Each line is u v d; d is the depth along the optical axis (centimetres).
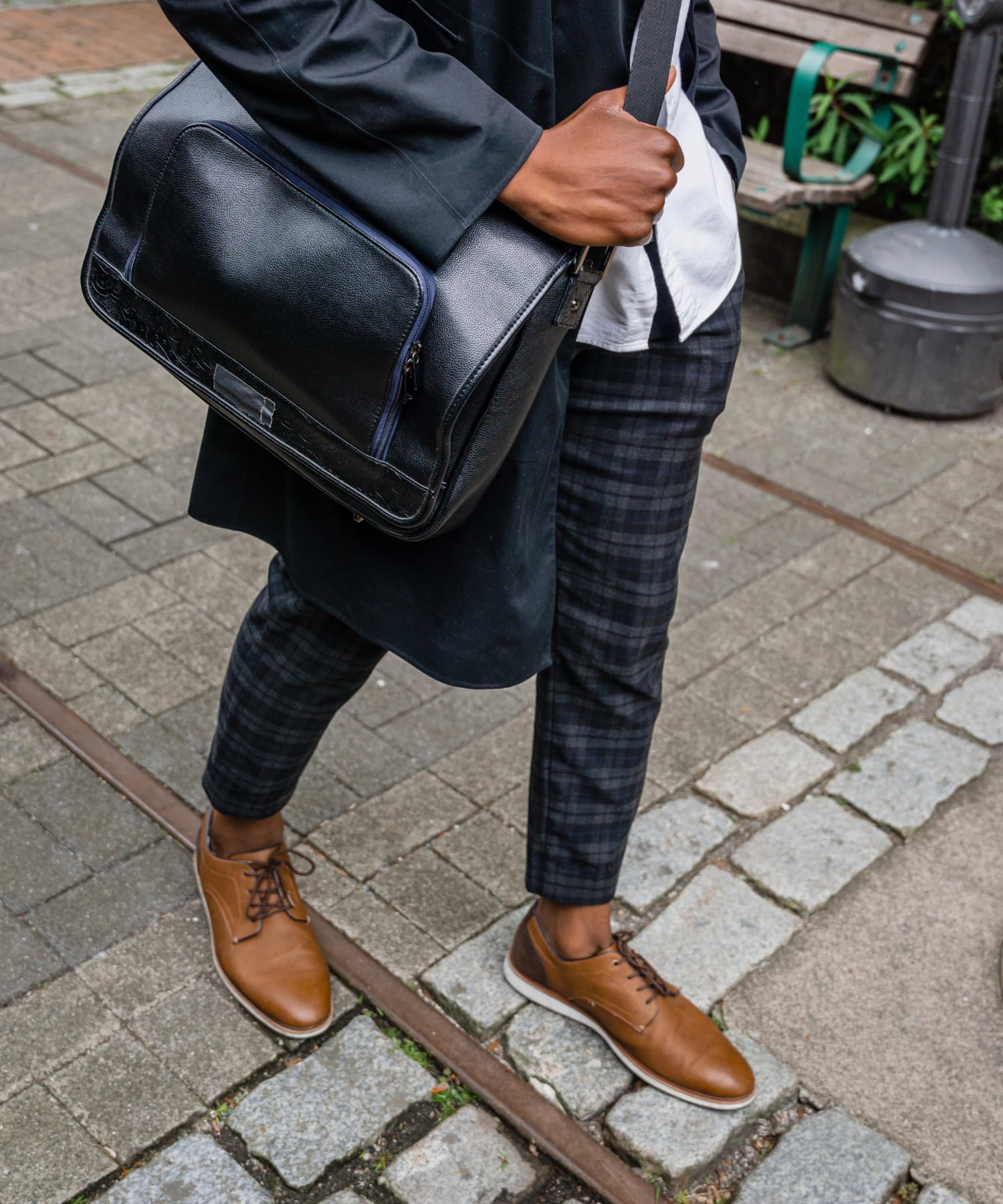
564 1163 169
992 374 376
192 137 128
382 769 234
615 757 169
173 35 699
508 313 119
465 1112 176
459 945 200
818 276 420
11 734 232
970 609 297
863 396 388
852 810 236
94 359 366
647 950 203
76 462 317
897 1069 187
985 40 346
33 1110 168
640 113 124
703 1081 175
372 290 120
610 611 157
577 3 124
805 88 379
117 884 204
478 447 125
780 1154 173
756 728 254
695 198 142
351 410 126
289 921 188
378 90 115
